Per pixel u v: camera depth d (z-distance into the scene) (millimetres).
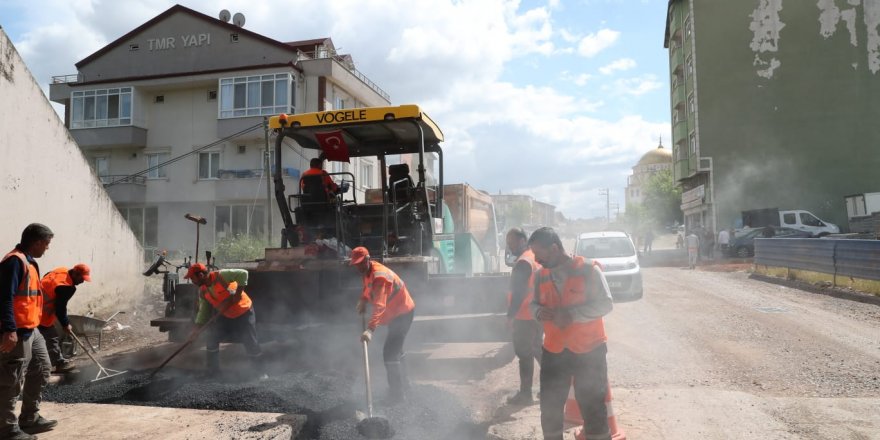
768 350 7297
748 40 31531
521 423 4719
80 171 10094
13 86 8703
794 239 15922
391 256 7242
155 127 27984
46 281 6363
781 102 31125
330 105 27312
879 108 30188
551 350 3695
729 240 26453
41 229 4668
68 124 29750
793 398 5234
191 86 27500
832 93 30656
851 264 12625
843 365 6461
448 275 7215
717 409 4914
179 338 7625
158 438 4316
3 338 4242
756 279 17047
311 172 7730
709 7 32031
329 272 6996
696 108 32062
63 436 4457
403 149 8445
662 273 20422
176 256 23094
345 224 7680
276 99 25891
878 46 30297
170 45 27922
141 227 28062
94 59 28672
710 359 6883
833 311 10328
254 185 25891
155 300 11906
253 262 7285
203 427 4539
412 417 4809
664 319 9836
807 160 30797
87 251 10219
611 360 6938
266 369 6723
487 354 7258
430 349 7691
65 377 6445
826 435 4277
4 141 8539
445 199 12227
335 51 30812
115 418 4871
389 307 5262
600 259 13328
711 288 14758
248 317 6316
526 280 5184
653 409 4934
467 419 4820
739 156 31453
